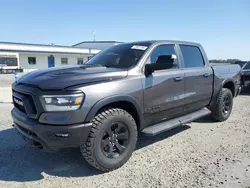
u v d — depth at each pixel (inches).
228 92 229.9
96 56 188.1
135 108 142.9
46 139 119.1
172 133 198.4
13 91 147.6
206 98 205.0
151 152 159.2
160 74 157.6
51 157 154.3
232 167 135.6
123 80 136.6
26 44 1354.6
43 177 129.5
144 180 123.7
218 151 159.0
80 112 118.6
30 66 1381.6
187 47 192.9
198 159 146.9
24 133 130.0
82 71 138.6
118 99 131.8
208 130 205.6
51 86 119.3
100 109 131.6
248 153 155.0
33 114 122.3
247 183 118.9
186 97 179.6
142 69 149.1
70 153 160.2
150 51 158.9
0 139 185.3
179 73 171.9
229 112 238.2
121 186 118.7
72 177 129.3
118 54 168.6
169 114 170.4
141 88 144.2
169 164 141.0
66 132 117.3
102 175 130.7
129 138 140.5
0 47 1250.6
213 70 210.1
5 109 294.0
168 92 162.9
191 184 118.4
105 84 128.1
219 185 117.2
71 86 119.0
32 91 122.1
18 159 151.3
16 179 127.4
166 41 175.8
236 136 189.0
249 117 249.9
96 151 126.3
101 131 126.8
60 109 116.4
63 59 1541.6
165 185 118.1
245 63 479.8
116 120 132.6
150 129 155.6
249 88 409.7
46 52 1424.7
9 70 1193.4
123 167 138.8
